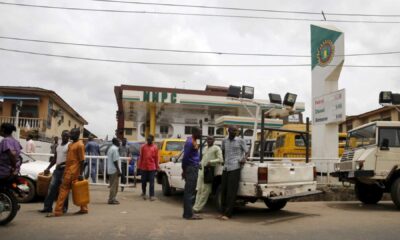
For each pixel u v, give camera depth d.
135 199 12.09
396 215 9.57
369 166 10.80
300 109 26.22
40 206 10.21
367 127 11.38
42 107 30.14
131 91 26.42
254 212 10.01
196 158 8.85
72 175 8.91
